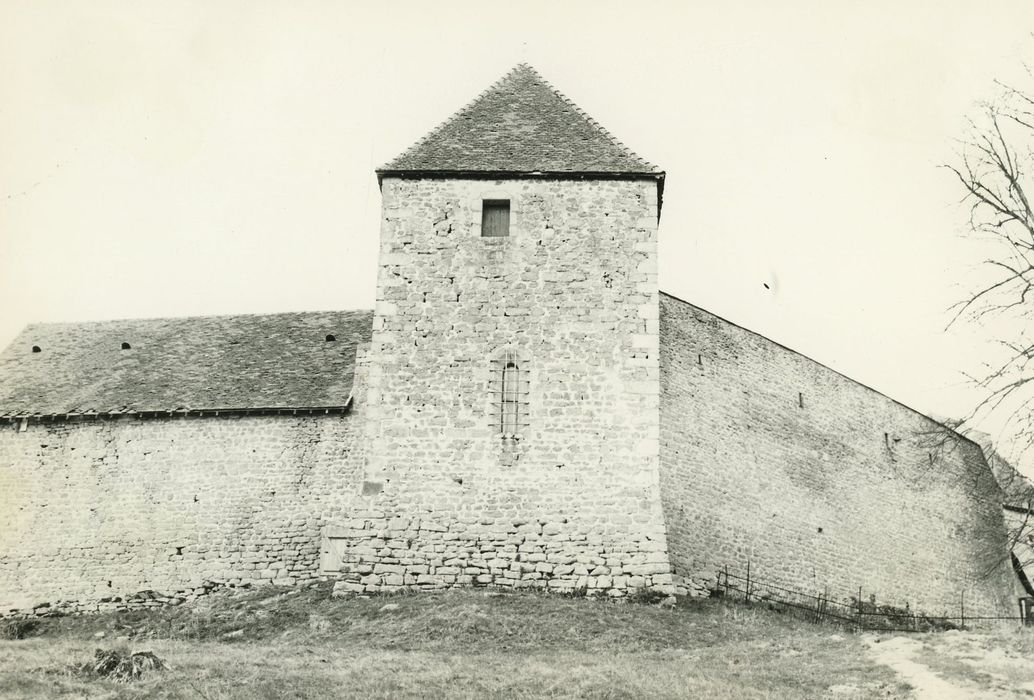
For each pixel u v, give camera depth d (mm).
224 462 23469
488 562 19438
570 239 21250
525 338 20672
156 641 18062
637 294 20906
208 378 25031
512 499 19781
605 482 19844
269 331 26859
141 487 23469
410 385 20469
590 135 22547
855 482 27359
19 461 23891
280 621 18656
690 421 23375
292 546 22734
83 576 22938
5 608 22797
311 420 23609
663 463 22297
